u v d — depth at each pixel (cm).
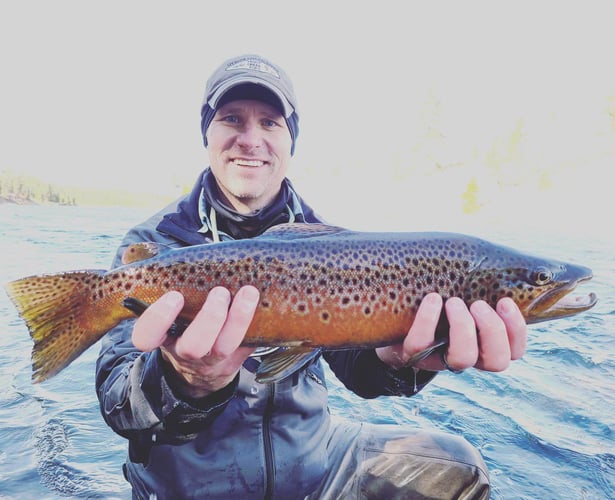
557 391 127
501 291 60
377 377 68
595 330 179
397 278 58
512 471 93
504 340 50
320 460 74
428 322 52
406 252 59
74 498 84
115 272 56
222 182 80
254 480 67
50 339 55
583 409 117
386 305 58
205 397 52
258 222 80
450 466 80
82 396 124
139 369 54
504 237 602
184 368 49
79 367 143
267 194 82
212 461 66
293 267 56
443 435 87
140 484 69
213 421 59
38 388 128
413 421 112
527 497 85
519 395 125
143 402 52
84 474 91
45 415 113
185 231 74
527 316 62
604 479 90
